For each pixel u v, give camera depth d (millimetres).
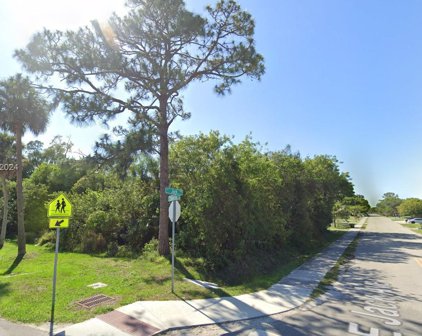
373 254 17859
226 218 12422
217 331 5875
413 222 61812
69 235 18078
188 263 11805
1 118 17562
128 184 17438
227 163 12750
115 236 17047
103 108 12305
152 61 12797
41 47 11773
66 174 14250
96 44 12383
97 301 7352
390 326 6211
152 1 12172
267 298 8125
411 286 9938
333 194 31250
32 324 5977
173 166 14922
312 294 8688
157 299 7609
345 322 6430
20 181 17422
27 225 24562
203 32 12602
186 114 14250
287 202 19531
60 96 12516
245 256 12711
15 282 9141
